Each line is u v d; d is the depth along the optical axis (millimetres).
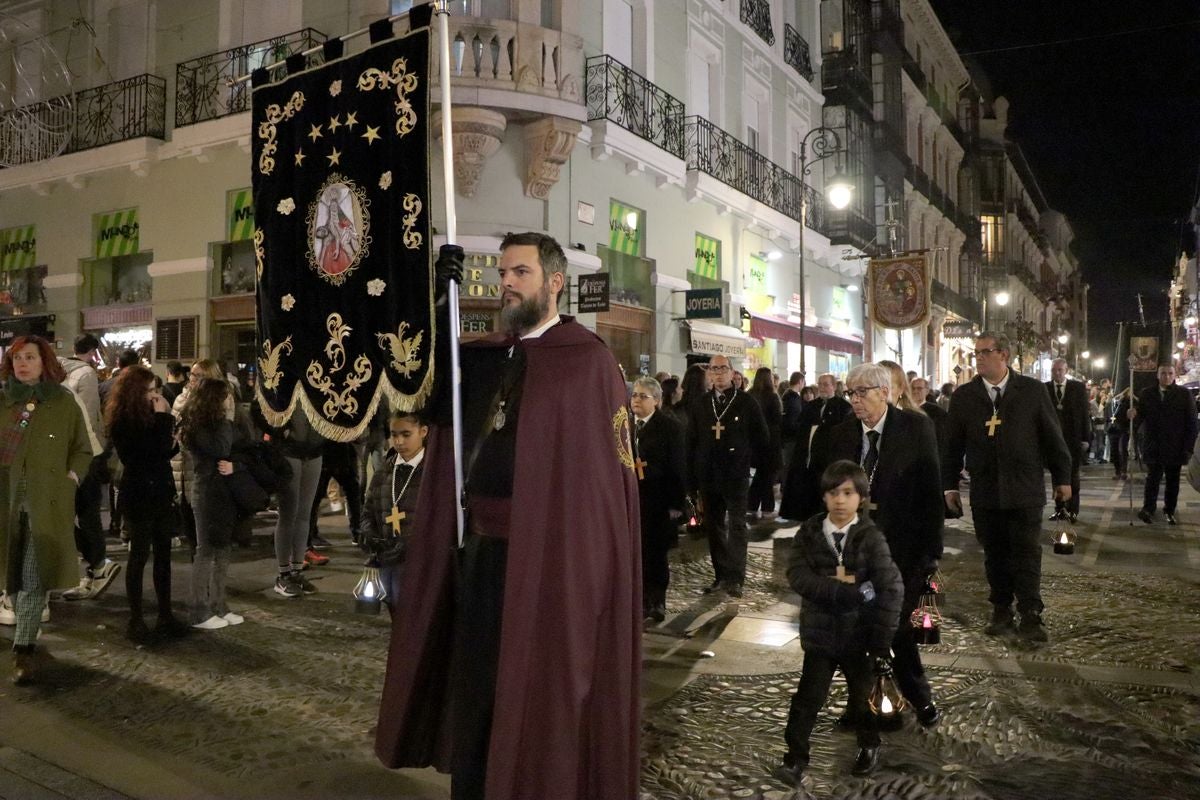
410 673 2928
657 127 15477
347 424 3373
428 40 3307
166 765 3859
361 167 3426
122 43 15602
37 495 4922
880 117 26156
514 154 12781
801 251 16281
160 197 15102
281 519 6879
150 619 6254
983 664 5223
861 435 4406
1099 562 8359
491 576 2777
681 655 5465
